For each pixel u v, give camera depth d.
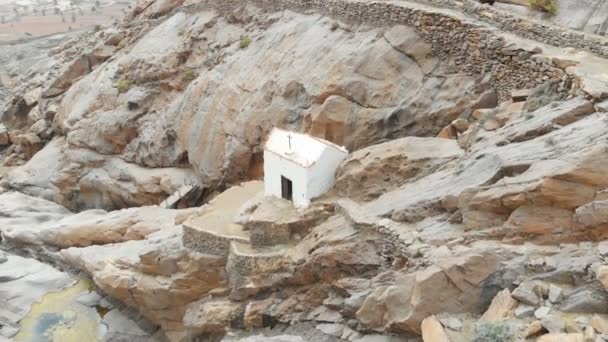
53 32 119.62
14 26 130.38
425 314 15.73
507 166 17.25
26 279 31.58
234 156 31.98
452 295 15.62
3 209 39.31
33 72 62.00
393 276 18.02
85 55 50.81
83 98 45.44
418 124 26.02
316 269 20.56
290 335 19.83
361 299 18.23
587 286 14.04
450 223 18.30
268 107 30.92
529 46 23.44
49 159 44.91
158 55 41.72
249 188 27.56
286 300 21.56
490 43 24.64
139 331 27.45
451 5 28.11
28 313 29.25
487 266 15.48
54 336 27.62
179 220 29.39
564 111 18.72
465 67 25.94
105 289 27.66
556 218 15.77
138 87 41.50
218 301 23.19
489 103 24.75
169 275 25.11
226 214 25.11
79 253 30.36
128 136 40.53
